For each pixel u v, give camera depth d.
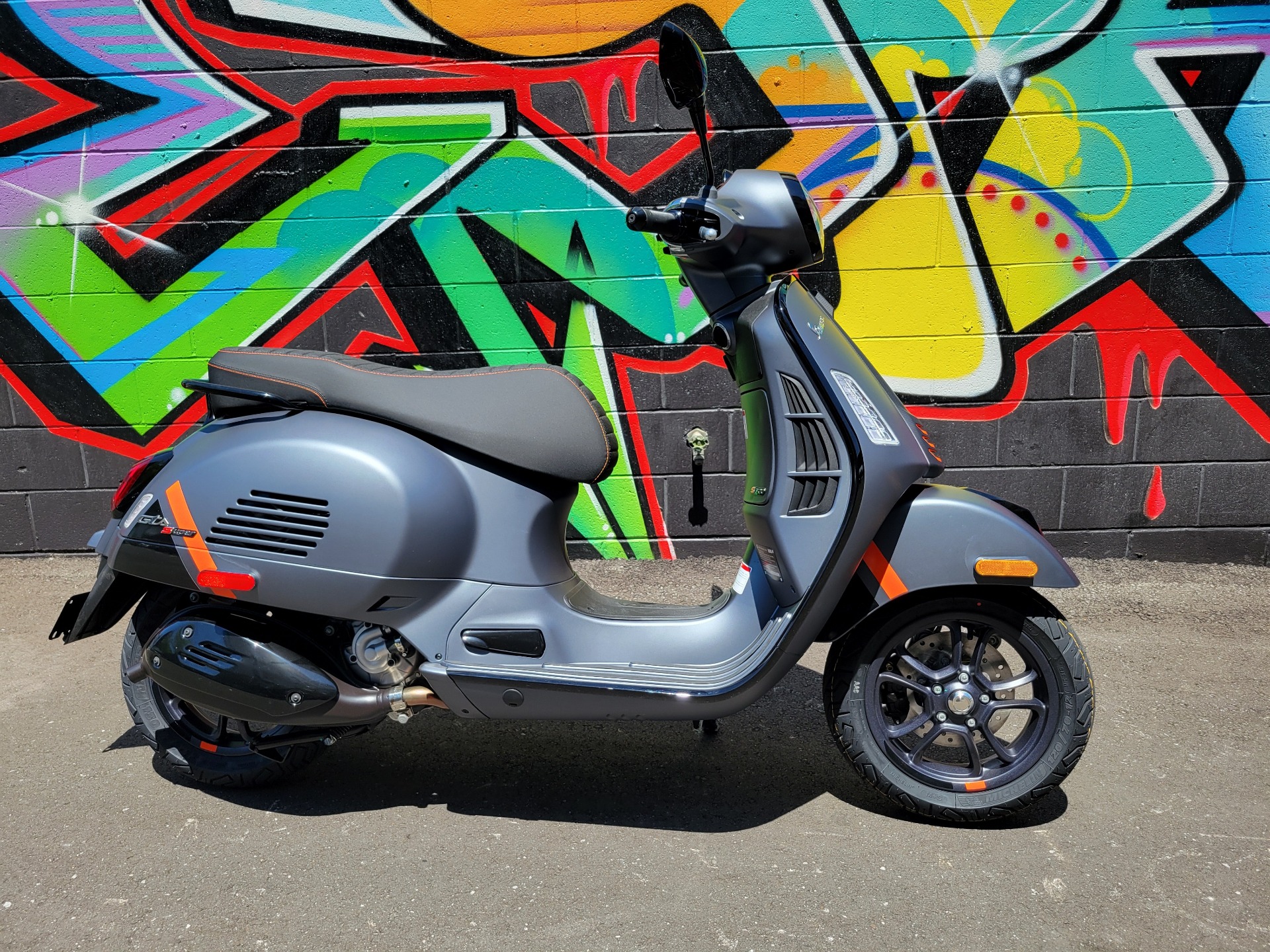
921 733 2.58
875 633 2.24
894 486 2.13
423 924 1.95
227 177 4.11
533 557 2.30
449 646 2.26
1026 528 2.16
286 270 4.18
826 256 4.09
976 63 3.92
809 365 2.19
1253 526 4.18
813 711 3.02
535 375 2.31
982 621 2.22
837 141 4.00
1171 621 3.66
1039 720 2.23
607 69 3.96
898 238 4.05
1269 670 3.23
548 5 3.92
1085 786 2.50
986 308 4.09
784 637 2.18
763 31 3.92
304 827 2.32
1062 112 3.93
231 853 2.21
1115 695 3.05
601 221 4.08
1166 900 2.01
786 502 2.20
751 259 2.28
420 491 2.20
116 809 2.40
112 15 4.02
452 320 4.20
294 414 2.29
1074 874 2.11
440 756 2.71
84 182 4.14
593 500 4.30
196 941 1.90
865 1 3.88
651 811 2.40
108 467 4.36
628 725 2.91
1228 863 2.14
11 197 4.15
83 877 2.11
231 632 2.22
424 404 2.24
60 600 3.94
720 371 4.16
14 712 2.97
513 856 2.20
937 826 2.32
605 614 2.37
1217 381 4.08
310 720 2.22
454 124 4.04
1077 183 3.98
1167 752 2.68
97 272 4.20
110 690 3.14
